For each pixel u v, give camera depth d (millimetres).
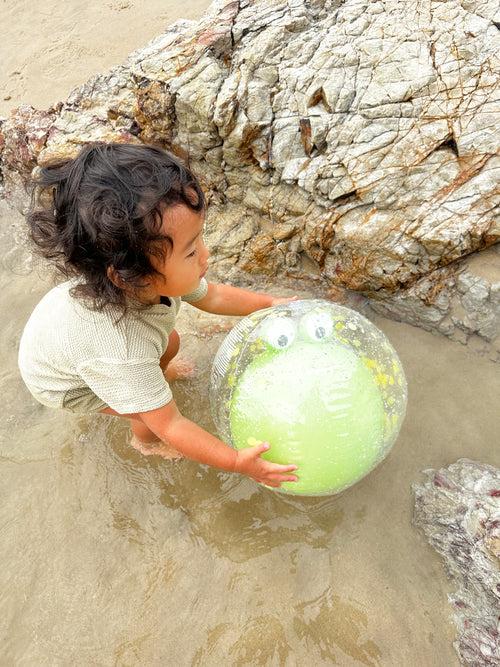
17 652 1816
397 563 1873
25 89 4379
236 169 2732
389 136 2396
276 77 2617
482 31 2455
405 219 2316
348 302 2584
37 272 3053
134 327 1655
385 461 2094
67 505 2137
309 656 1723
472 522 1770
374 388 1729
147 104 2777
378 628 1753
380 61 2494
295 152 2564
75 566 1981
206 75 2676
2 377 2576
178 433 1696
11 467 2264
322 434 1620
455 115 2350
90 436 2312
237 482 2125
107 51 4562
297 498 2059
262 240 2682
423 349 2371
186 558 1967
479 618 1708
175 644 1785
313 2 2812
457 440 2102
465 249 2260
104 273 1494
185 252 1483
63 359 1710
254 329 1872
